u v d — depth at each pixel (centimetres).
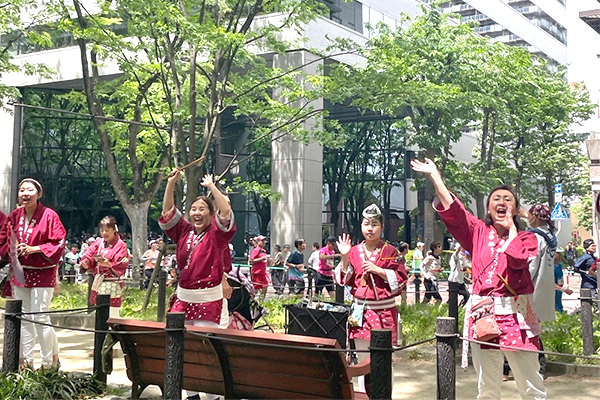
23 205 726
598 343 977
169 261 1931
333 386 509
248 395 573
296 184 2658
